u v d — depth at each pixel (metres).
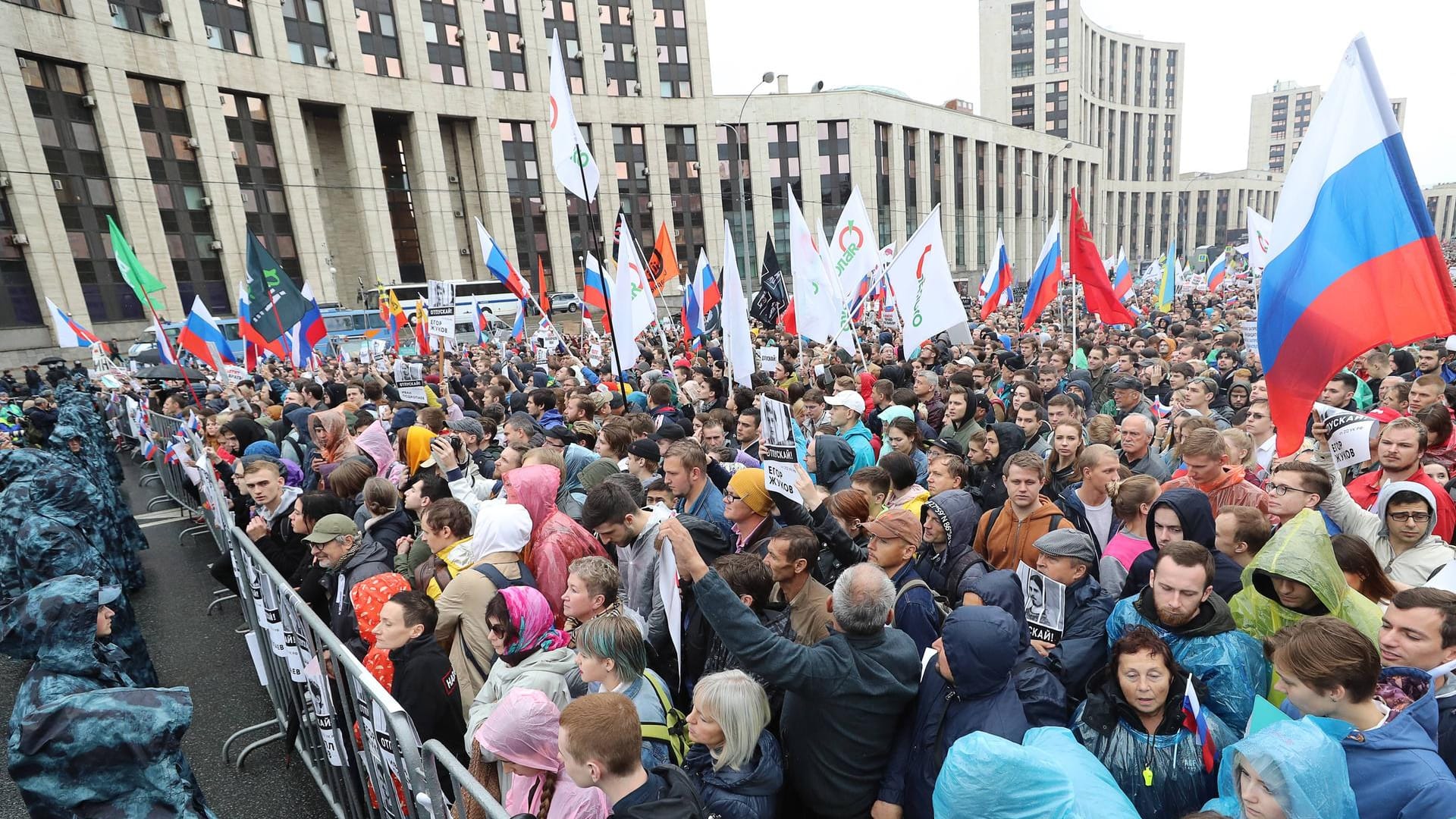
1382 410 5.32
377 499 4.83
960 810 1.83
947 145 63.22
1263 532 3.50
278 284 11.47
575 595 3.28
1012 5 105.00
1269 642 2.56
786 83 58.25
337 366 18.16
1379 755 2.15
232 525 5.03
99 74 33.47
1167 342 12.66
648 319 10.70
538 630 3.17
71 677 2.98
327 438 7.13
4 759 4.85
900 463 4.97
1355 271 3.58
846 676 2.68
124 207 34.50
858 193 11.00
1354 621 2.83
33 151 31.77
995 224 69.50
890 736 2.79
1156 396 9.41
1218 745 2.49
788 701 2.97
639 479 5.02
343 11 42.06
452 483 6.27
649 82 53.56
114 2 33.88
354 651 3.85
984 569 4.00
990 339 15.62
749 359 8.54
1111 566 3.93
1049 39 104.25
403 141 47.28
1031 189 75.69
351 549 4.39
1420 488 3.60
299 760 4.68
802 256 9.40
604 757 2.23
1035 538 4.21
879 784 2.81
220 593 7.46
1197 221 126.12
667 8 54.09
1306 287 3.75
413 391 10.01
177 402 11.14
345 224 44.97
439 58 46.34
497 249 12.55
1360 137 3.55
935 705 2.70
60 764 2.63
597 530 3.83
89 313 33.78
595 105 51.88
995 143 68.75
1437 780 2.06
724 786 2.63
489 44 48.19
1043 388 9.08
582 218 50.94
